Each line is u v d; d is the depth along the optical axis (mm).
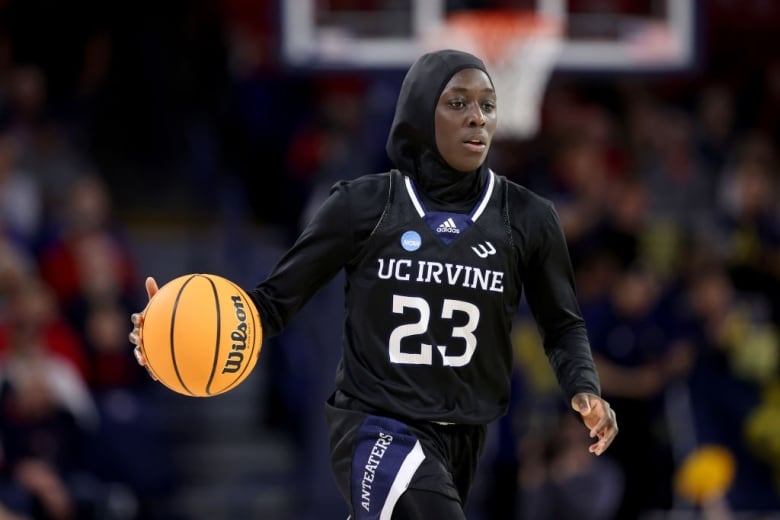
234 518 23641
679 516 21719
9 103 27859
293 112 30844
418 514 9031
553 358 9789
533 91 21359
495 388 9641
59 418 20766
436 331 9391
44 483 20062
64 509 20203
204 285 9273
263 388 26125
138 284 27094
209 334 9078
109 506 20641
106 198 27641
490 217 9609
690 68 23422
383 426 9320
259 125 30562
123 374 22547
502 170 26922
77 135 29234
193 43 29516
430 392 9383
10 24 30031
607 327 22047
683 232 25625
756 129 33688
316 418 23141
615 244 22812
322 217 9508
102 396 22062
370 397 9391
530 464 21359
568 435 20922
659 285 23328
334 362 23109
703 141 30438
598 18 23359
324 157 28062
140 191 31516
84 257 23156
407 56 22766
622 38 23359
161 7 29969
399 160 9820
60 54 30031
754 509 22734
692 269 23562
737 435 22906
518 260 9664
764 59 36312
